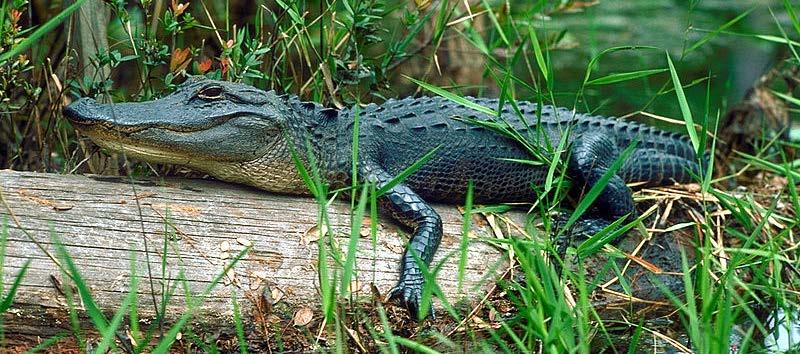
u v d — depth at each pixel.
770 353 7.00
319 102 9.27
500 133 8.47
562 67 16.53
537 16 12.12
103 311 6.72
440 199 8.45
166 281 6.95
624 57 17.12
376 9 9.15
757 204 8.90
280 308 7.14
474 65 13.07
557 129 8.71
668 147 9.50
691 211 8.84
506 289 7.16
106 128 7.26
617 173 8.94
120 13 8.31
